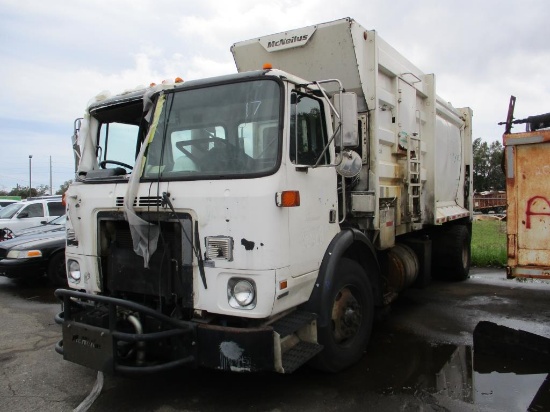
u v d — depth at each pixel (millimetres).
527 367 4520
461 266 8406
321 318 3953
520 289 7992
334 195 4340
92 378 4387
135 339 3326
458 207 8742
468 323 5961
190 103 3910
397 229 5828
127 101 4316
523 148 4266
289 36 5109
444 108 7613
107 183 4066
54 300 7906
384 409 3676
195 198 3545
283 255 3480
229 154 3643
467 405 3740
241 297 3371
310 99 4129
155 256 3738
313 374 4355
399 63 5871
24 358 4977
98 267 4070
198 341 3439
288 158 3578
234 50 5566
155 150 3920
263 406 3736
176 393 3994
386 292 5723
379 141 5195
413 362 4648
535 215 4223
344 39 4785
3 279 10047
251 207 3363
